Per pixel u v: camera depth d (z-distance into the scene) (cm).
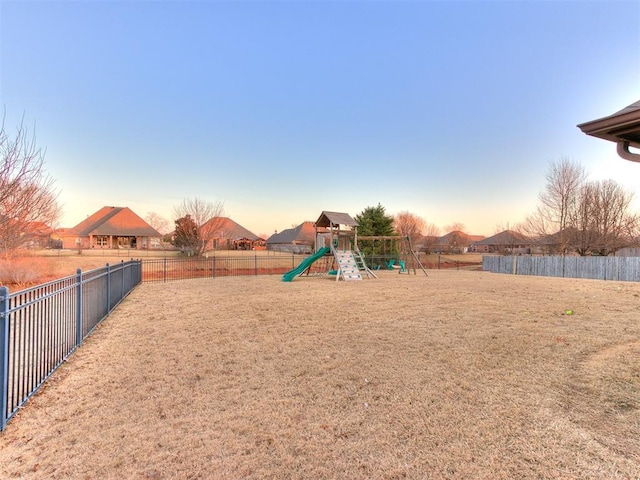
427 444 258
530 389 361
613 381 382
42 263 1586
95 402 334
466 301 961
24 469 228
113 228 4534
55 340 422
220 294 1106
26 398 331
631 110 336
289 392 358
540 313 787
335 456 244
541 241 2809
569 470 224
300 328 639
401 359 463
